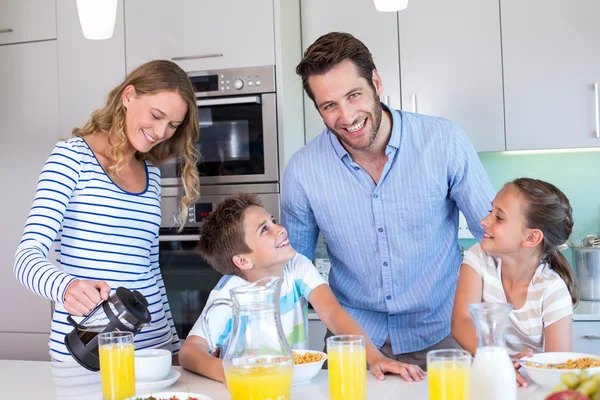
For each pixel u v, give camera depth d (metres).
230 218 1.89
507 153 3.37
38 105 3.28
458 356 1.14
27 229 1.80
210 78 3.06
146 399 1.31
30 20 3.28
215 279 3.03
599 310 2.74
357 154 1.99
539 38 3.03
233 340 1.27
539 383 1.42
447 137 1.97
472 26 3.09
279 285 1.29
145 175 2.09
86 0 1.83
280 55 2.97
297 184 2.08
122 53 3.16
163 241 3.07
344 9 3.21
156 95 1.93
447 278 2.08
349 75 1.77
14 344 3.30
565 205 1.85
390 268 2.04
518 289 1.89
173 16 3.10
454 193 2.03
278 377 1.23
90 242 1.91
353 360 1.25
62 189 1.85
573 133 3.00
